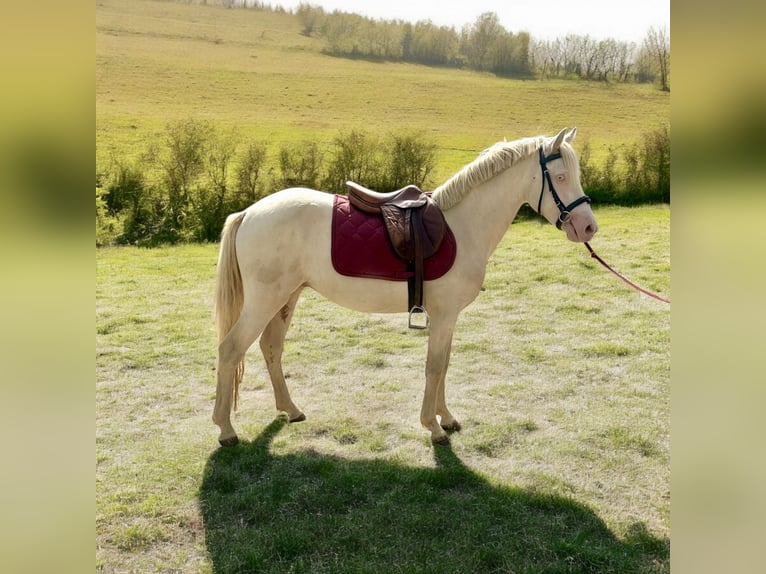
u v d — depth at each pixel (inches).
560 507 110.9
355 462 127.4
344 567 95.3
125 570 95.3
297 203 127.3
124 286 262.8
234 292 129.9
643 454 129.6
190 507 111.7
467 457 129.6
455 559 97.1
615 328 209.9
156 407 153.6
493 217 129.3
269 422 145.9
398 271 123.5
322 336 209.0
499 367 178.9
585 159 489.4
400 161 444.5
